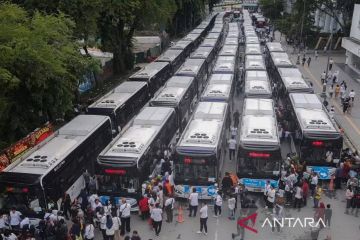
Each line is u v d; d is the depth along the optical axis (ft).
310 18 256.52
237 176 76.33
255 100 102.63
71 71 99.86
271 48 189.16
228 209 73.67
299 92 113.80
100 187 71.97
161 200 70.90
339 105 134.31
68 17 110.11
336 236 66.39
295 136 90.22
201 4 325.01
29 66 81.00
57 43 93.15
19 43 77.87
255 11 563.07
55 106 94.22
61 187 70.38
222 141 84.89
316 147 79.97
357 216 72.43
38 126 94.79
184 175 73.97
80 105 119.55
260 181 75.61
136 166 70.38
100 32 146.51
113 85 157.69
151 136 81.25
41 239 62.64
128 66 181.16
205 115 89.92
